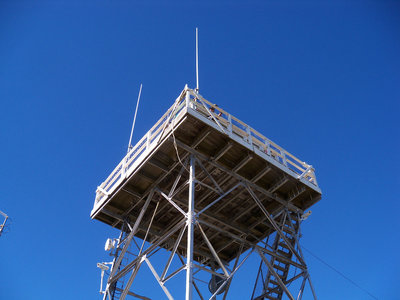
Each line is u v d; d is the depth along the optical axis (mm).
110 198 20312
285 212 20844
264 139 20234
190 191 17078
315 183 21031
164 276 16297
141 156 19031
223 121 18703
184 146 17984
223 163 19188
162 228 22125
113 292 18594
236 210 21625
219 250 22875
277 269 20016
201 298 20562
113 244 20219
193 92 18234
